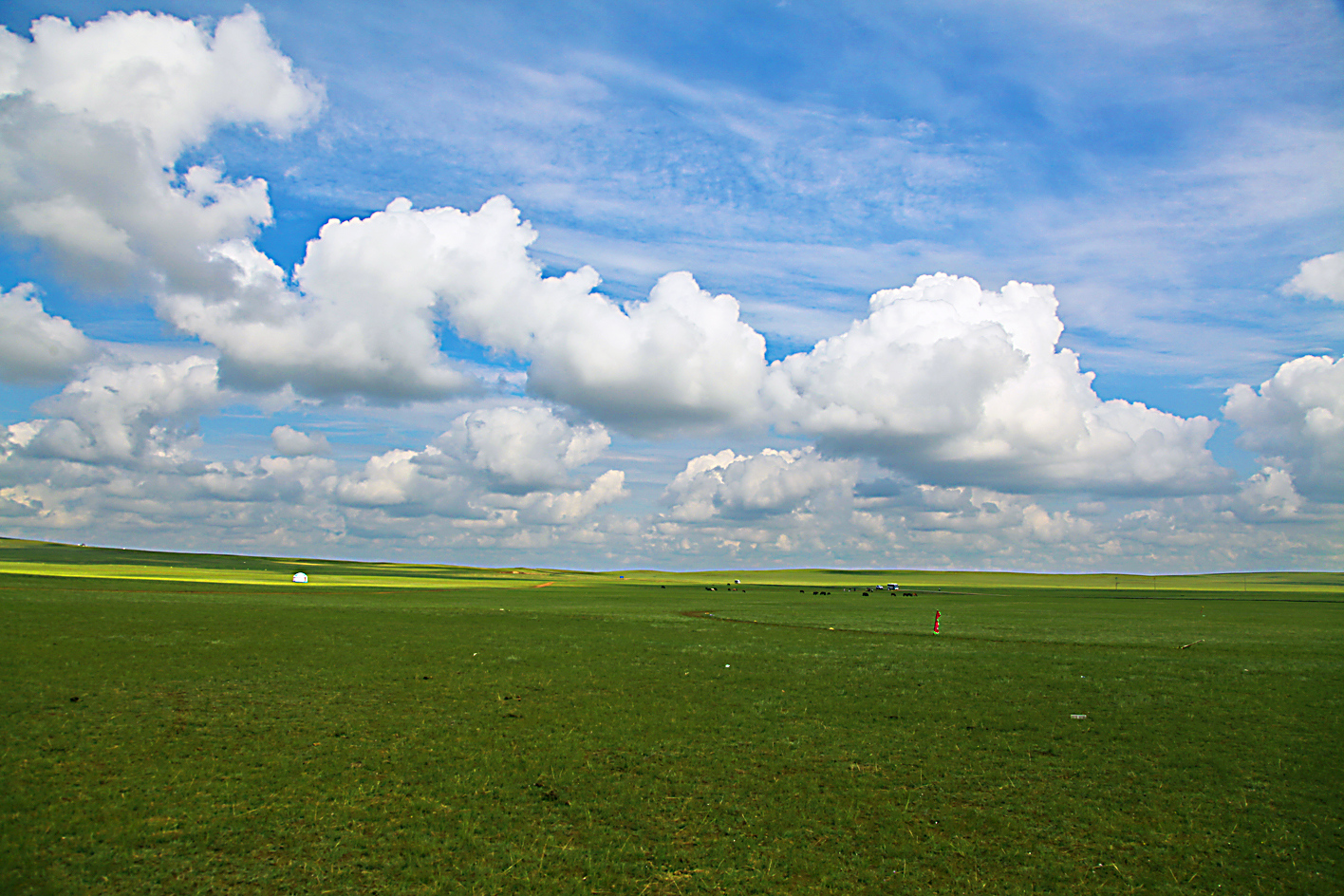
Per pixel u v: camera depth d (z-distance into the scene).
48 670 35.53
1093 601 157.12
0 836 16.16
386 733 26.31
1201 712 32.62
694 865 16.09
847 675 42.50
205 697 31.30
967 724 29.62
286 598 103.50
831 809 19.66
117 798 18.78
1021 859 16.73
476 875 15.26
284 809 18.58
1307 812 19.83
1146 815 19.55
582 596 144.25
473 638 58.50
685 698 34.53
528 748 24.81
